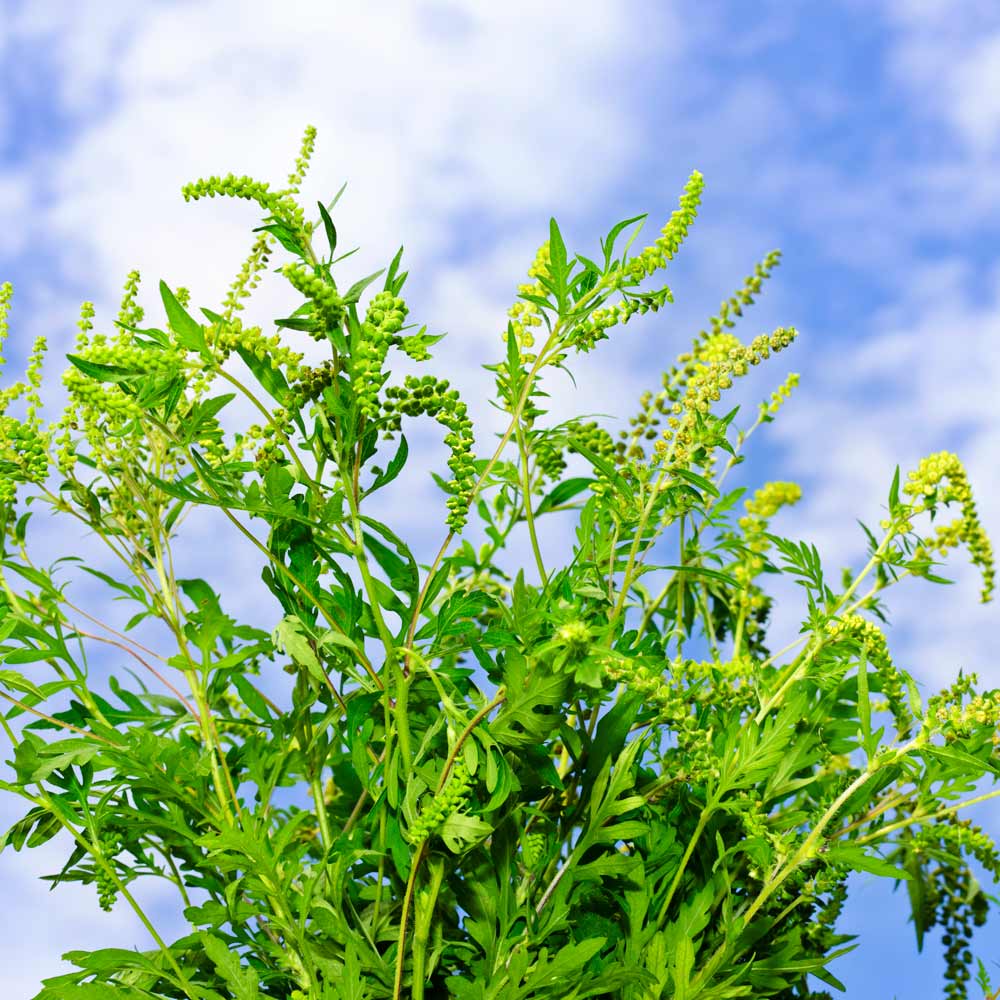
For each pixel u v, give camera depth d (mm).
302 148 1401
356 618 1380
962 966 1494
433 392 1354
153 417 1343
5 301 1431
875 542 1450
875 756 1348
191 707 1418
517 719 1318
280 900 1344
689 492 1412
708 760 1356
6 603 1410
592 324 1358
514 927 1360
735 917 1361
